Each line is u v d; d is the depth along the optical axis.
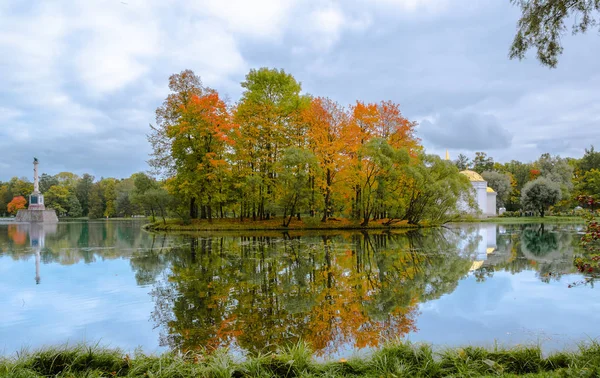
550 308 9.47
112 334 7.83
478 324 8.29
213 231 33.91
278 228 35.16
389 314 9.09
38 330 8.10
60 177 113.25
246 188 34.81
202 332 7.89
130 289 11.63
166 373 5.10
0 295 10.98
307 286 11.98
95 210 90.69
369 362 5.52
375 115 37.06
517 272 14.30
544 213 69.56
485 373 5.19
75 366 5.59
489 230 36.94
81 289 11.70
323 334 7.72
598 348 5.78
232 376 5.19
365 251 20.02
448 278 13.22
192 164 35.34
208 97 34.41
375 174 35.31
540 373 5.03
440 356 5.71
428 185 36.56
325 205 36.88
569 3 6.94
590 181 61.28
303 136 36.38
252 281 12.73
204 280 12.88
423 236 29.34
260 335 7.69
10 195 96.75
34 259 17.69
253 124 36.34
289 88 38.28
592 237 5.89
